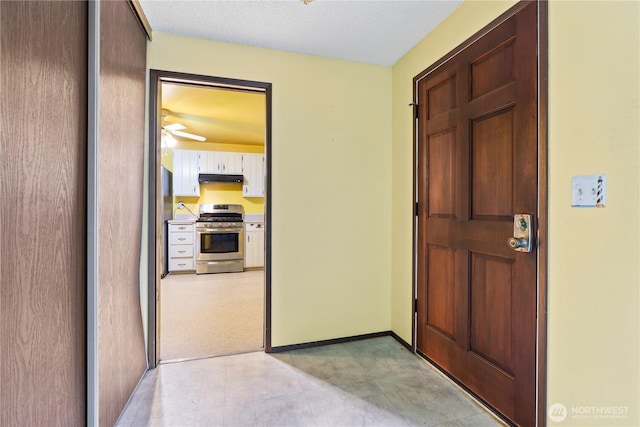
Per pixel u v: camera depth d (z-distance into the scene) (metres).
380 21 2.01
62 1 1.11
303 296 2.42
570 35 1.26
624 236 1.08
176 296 3.81
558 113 1.31
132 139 1.81
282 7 1.86
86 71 1.27
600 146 1.15
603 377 1.15
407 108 2.41
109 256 1.48
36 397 1.00
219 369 2.09
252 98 3.25
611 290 1.12
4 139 0.86
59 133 1.11
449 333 1.99
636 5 1.05
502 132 1.59
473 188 1.79
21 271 0.94
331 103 2.48
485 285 1.71
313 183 2.44
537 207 1.40
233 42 2.24
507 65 1.56
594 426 1.19
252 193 5.65
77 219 1.22
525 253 1.46
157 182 2.14
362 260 2.58
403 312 2.48
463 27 1.85
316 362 2.19
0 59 0.84
